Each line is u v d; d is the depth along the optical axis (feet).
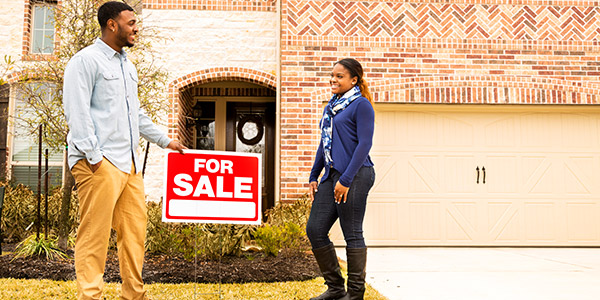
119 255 9.34
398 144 24.68
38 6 25.84
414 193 24.53
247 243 18.06
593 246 24.47
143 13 25.43
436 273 15.62
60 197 20.18
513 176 24.79
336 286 10.38
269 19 26.05
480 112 25.00
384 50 24.45
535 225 24.58
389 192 24.47
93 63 8.74
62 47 16.75
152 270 13.55
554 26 24.80
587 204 24.71
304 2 24.48
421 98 24.29
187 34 25.61
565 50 24.70
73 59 8.66
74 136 8.39
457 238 24.43
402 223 24.38
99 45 9.11
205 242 15.37
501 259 19.35
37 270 13.17
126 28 9.20
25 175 25.40
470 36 24.63
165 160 10.35
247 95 30.45
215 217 10.43
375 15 24.58
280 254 17.22
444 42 24.57
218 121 30.55
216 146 30.32
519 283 13.82
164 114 23.16
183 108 26.84
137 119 9.62
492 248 23.81
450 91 24.38
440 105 24.64
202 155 10.57
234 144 30.58
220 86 30.42
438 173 24.70
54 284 11.87
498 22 24.72
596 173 24.86
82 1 17.66
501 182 24.75
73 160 8.71
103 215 8.62
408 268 16.75
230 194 10.61
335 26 24.49
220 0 25.91
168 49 25.39
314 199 10.78
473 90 24.38
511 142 24.93
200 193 10.44
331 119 10.62
